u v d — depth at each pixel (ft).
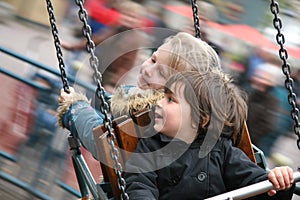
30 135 44.09
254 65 43.09
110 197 23.59
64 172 43.39
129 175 22.21
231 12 45.50
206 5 45.24
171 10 43.47
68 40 47.11
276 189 21.57
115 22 42.60
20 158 44.14
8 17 52.26
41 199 43.47
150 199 21.53
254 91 42.50
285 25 46.55
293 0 47.55
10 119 44.29
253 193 21.36
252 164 22.81
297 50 45.06
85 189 25.35
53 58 49.21
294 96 22.36
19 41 50.21
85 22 21.45
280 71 43.34
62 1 49.24
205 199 21.04
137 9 42.86
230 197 21.12
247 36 44.27
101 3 43.04
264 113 42.47
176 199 22.29
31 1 51.85
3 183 44.16
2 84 44.88
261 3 46.37
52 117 43.50
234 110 22.90
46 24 50.72
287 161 42.55
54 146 43.52
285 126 42.55
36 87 43.78
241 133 24.20
